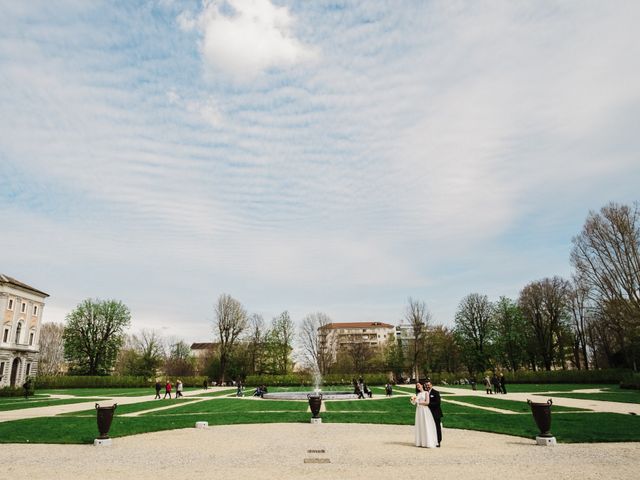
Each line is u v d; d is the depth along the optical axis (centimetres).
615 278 5244
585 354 7662
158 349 9275
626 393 4125
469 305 8338
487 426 1941
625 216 5191
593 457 1259
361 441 1617
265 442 1606
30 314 7744
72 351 9000
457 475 1056
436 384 7394
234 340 8644
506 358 8269
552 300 7569
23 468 1176
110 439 1612
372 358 10444
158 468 1170
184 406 3231
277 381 8025
